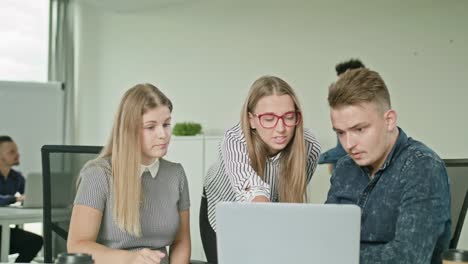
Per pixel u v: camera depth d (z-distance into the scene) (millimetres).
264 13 5441
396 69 4859
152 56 5949
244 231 1113
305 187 1862
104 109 6129
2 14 5961
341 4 5094
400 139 1483
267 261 1108
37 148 5852
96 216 1764
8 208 3789
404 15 4828
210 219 2287
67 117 6051
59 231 1988
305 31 5254
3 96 5738
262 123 1757
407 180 1402
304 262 1093
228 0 5602
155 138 1752
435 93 4703
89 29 6172
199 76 5738
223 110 5629
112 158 1777
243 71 5547
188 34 5789
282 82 1776
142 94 1759
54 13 6055
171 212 1891
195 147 4949
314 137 2018
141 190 1830
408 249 1295
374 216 1491
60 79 6043
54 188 2006
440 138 4676
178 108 5828
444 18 4672
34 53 6086
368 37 4977
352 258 1079
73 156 2023
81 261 1090
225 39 5625
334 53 5121
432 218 1324
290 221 1089
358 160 1423
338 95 1387
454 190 1899
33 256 4090
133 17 6035
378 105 1375
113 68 6105
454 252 1107
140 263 1483
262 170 1856
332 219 1072
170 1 5719
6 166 4773
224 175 2119
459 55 4613
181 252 1922
